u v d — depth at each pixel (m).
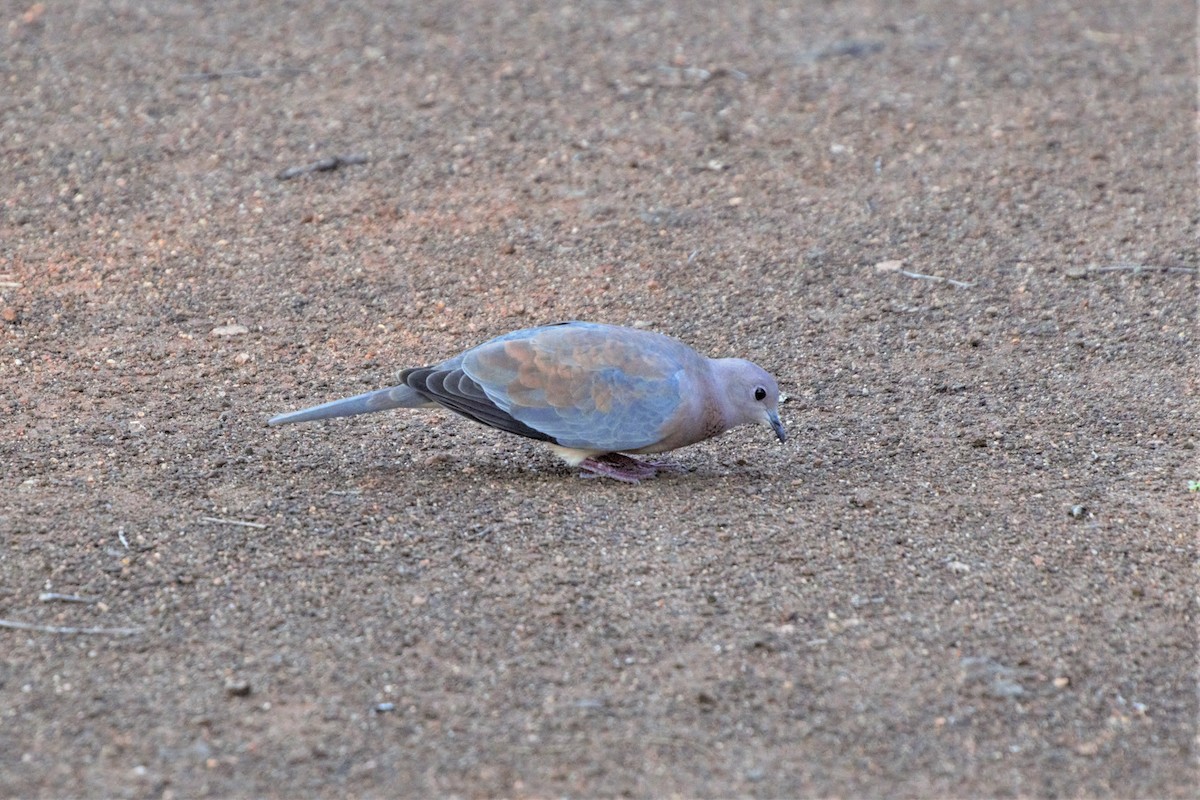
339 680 11.66
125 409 16.72
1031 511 14.75
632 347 14.83
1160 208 23.11
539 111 26.94
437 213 22.86
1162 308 20.05
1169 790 10.74
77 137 25.09
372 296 20.22
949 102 27.70
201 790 10.38
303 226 22.30
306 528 13.95
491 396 14.71
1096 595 13.23
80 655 11.88
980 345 19.14
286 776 10.56
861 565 13.55
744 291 20.69
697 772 10.74
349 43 30.34
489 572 13.23
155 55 29.23
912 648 12.34
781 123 26.64
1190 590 13.35
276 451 15.79
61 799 10.22
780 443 16.52
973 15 33.62
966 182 24.14
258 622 12.39
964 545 14.00
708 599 12.91
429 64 29.19
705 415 15.02
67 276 20.45
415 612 12.59
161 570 13.10
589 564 13.41
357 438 16.28
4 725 10.98
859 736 11.22
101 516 14.04
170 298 19.95
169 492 14.63
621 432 14.75
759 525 14.27
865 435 16.67
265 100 27.02
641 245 21.94
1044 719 11.52
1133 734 11.40
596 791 10.51
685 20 32.72
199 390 17.36
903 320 19.84
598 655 12.08
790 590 13.10
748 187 23.98
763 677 11.88
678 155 25.16
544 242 22.00
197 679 11.62
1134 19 33.53
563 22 32.28
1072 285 20.81
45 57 28.95
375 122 26.16
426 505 14.54
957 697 11.73
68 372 17.69
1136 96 28.08
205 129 25.62
